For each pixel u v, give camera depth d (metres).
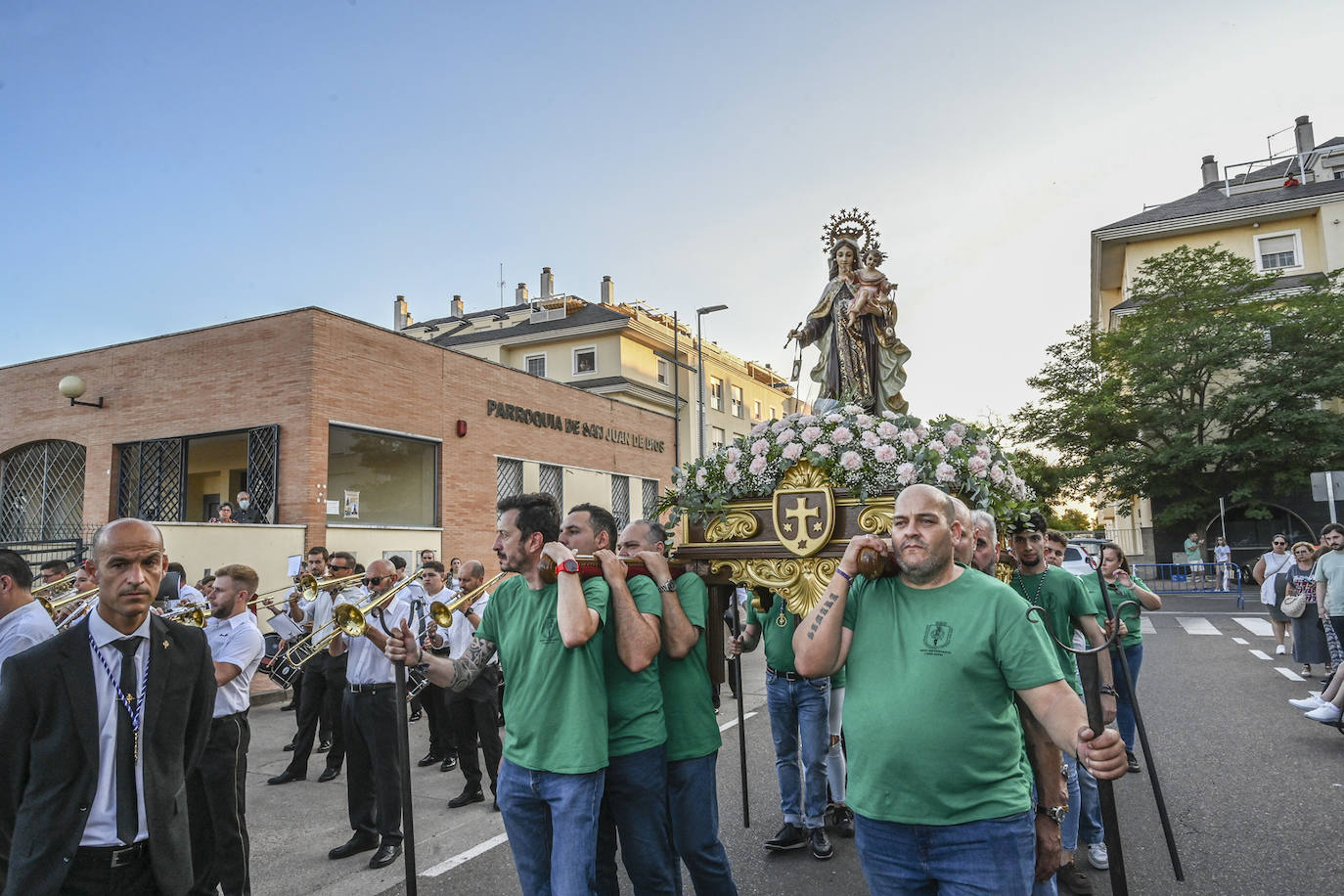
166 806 2.83
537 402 21.00
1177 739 7.44
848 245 9.88
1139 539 30.06
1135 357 27.16
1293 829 5.11
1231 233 32.12
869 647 2.73
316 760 8.13
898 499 2.73
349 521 15.30
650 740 3.45
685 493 4.26
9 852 2.79
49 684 2.69
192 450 16.84
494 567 18.92
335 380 14.89
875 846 2.61
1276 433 26.16
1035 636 2.52
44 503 17.06
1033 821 2.67
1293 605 10.16
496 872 4.98
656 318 37.59
